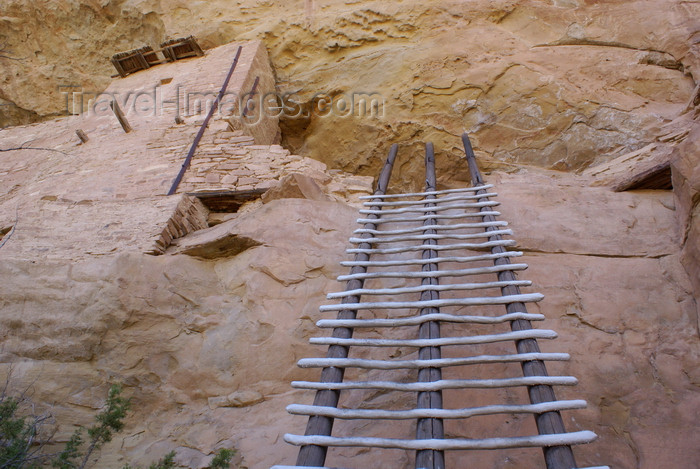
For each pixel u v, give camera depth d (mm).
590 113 5719
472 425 2662
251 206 4707
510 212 3930
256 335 3338
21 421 2572
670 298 3150
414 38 7199
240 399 3090
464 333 3090
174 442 2977
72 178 5285
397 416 2105
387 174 4320
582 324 3082
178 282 3582
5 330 3340
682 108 5379
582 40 6473
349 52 7609
